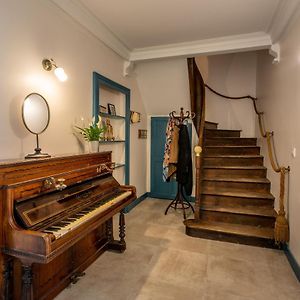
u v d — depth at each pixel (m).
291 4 2.23
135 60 3.69
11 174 1.34
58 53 2.26
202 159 3.80
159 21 2.70
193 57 3.56
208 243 2.85
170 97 4.53
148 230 3.24
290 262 2.39
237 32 2.98
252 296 1.91
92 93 2.86
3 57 1.70
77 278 2.12
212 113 5.38
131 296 1.89
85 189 1.97
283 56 2.87
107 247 2.66
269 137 3.45
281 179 2.65
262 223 3.04
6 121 1.73
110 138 3.55
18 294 1.47
